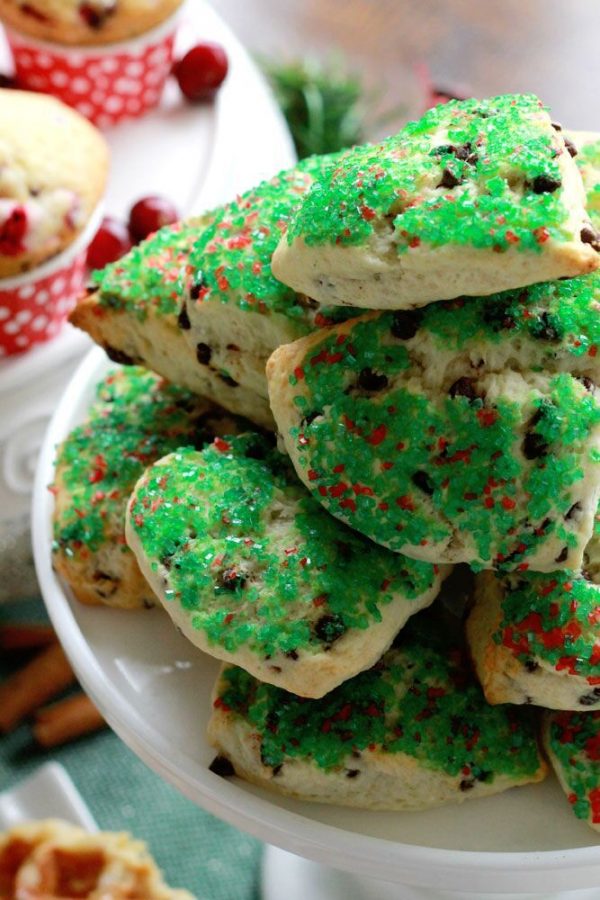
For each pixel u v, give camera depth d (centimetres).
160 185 81
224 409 59
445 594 57
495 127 49
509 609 52
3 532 75
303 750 52
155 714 54
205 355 55
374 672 54
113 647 56
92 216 74
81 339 76
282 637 50
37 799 69
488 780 53
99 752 73
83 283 78
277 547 51
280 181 56
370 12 91
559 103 79
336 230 48
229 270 53
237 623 50
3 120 73
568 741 53
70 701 74
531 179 47
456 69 84
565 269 46
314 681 50
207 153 83
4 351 75
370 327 50
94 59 80
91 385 61
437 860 51
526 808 53
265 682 52
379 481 50
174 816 71
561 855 51
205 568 51
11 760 73
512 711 54
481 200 47
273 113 83
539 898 60
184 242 58
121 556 56
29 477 75
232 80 86
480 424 49
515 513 49
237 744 53
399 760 52
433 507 49
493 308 50
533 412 49
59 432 60
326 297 49
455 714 53
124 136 84
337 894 65
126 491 57
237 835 71
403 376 50
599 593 51
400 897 63
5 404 74
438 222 47
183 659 55
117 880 65
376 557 51
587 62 82
